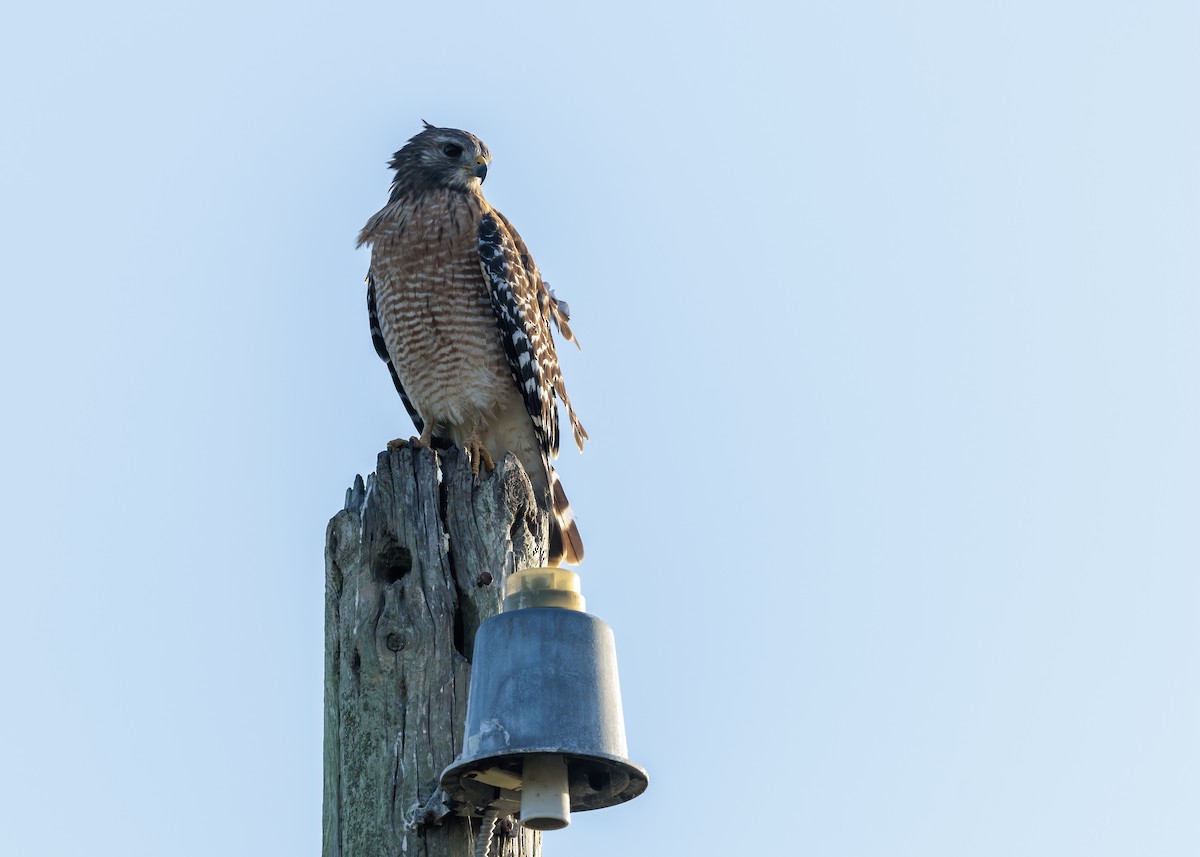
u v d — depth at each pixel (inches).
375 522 421.4
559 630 363.3
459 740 391.5
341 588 422.3
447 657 402.0
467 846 382.0
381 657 400.5
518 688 356.5
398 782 386.6
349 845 386.9
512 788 373.7
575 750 351.3
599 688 361.4
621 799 377.1
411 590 410.3
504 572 418.3
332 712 412.8
